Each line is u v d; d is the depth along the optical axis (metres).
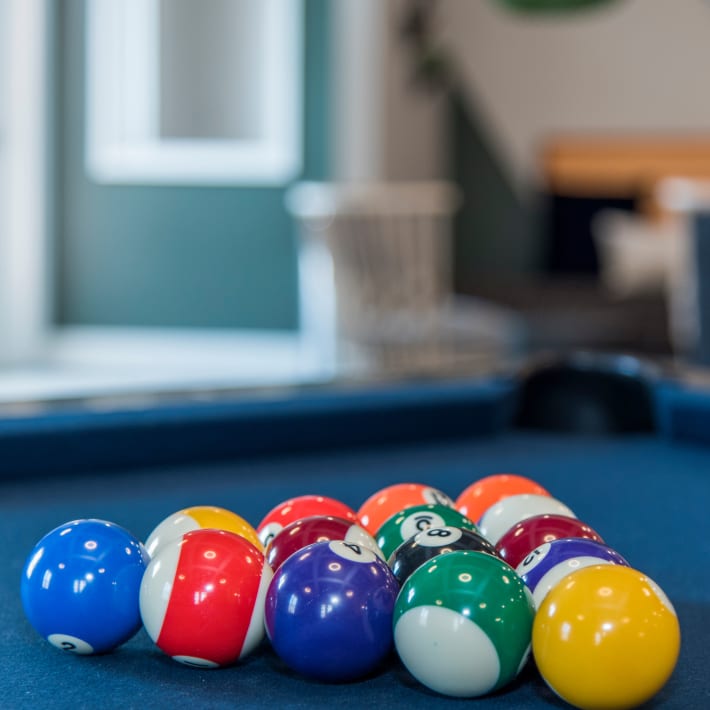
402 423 1.38
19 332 4.57
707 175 5.29
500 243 5.52
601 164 5.38
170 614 0.80
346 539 0.85
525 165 5.46
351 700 0.78
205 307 4.59
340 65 4.34
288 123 4.42
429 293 3.97
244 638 0.81
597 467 1.28
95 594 0.82
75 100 4.58
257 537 0.90
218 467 1.26
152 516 1.10
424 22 5.09
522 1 3.23
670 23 5.25
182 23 4.54
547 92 5.40
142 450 1.24
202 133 4.58
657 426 1.45
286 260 4.50
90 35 4.54
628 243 4.59
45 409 1.23
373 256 3.85
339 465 1.27
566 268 5.42
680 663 0.82
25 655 0.84
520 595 0.78
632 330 3.49
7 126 4.43
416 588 0.78
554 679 0.76
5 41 4.39
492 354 3.54
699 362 2.98
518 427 1.50
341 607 0.78
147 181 4.58
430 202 4.03
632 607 0.76
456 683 0.77
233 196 4.52
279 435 1.31
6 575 0.97
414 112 5.04
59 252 4.67
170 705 0.77
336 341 3.77
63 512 1.11
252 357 4.55
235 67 4.53
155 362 4.61
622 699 0.76
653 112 5.31
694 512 1.13
